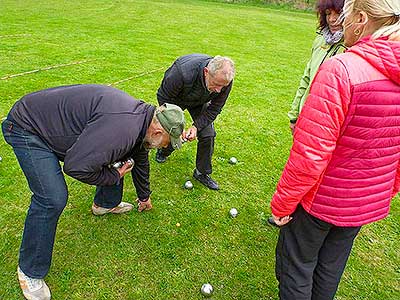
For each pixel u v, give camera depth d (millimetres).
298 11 20516
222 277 2852
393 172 1935
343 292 2807
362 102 1629
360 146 1737
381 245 3318
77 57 7879
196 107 3459
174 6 17625
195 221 3387
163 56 8648
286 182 1890
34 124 2164
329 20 2568
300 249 2158
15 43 8492
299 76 8289
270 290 2781
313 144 1722
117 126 1997
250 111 6008
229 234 3283
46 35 9625
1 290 2564
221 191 3861
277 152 4781
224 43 10867
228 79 2850
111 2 16922
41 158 2170
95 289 2650
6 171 3811
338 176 1836
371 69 1627
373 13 1631
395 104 1664
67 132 2133
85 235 3082
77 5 15234
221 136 5023
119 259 2906
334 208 1922
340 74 1626
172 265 2910
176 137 2170
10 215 3229
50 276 2703
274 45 11281
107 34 10422
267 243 3221
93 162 1996
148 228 3236
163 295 2662
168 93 3205
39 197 2199
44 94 2211
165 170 4086
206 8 18031
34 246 2312
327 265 2254
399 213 3770
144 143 2230
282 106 6379
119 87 6371
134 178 3062
